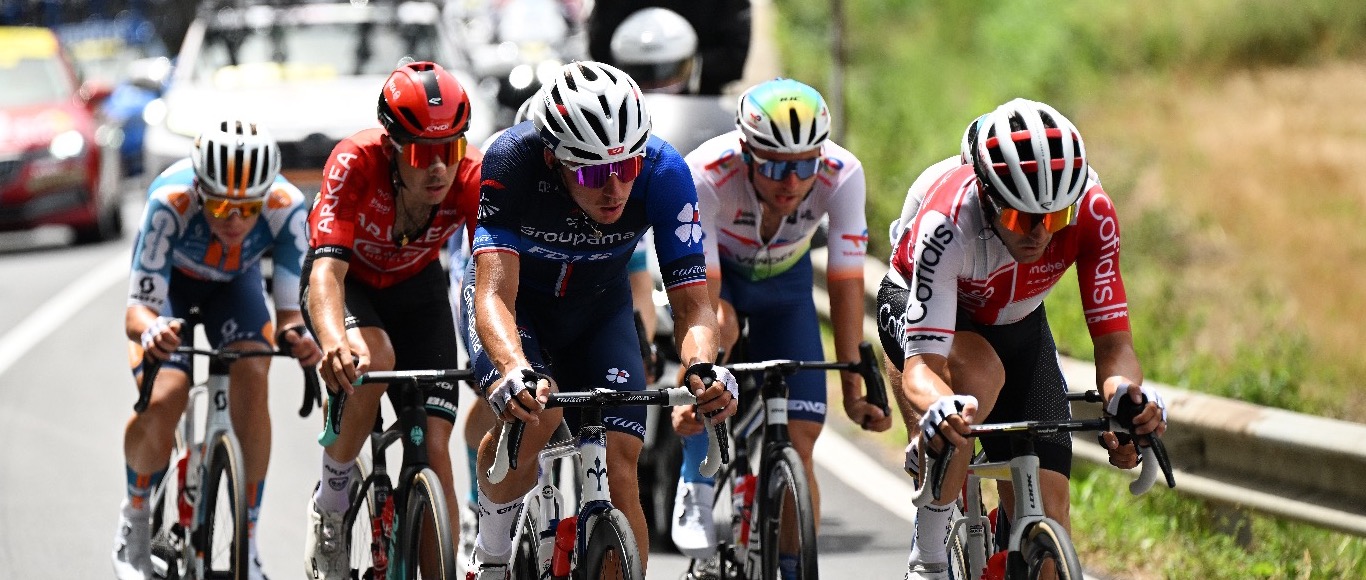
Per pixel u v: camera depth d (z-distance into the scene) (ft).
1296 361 93.09
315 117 123.54
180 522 60.85
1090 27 248.32
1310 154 178.19
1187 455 65.51
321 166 122.21
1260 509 61.21
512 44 236.02
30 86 168.35
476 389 54.34
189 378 60.80
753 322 62.03
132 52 235.40
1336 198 156.87
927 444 42.55
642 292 63.57
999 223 43.83
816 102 54.90
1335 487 58.65
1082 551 65.67
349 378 50.37
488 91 139.13
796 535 52.16
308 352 56.18
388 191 54.80
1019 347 50.34
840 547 67.87
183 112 127.24
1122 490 71.46
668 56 106.01
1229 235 144.66
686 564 66.49
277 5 142.10
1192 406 65.05
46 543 70.64
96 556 68.80
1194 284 124.16
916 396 45.03
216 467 57.82
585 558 46.21
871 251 125.39
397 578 52.16
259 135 57.72
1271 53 235.40
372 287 58.03
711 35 123.85
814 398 58.49
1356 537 58.49
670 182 48.60
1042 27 257.75
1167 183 167.22
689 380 44.73
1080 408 71.31
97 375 106.42
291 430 91.86
